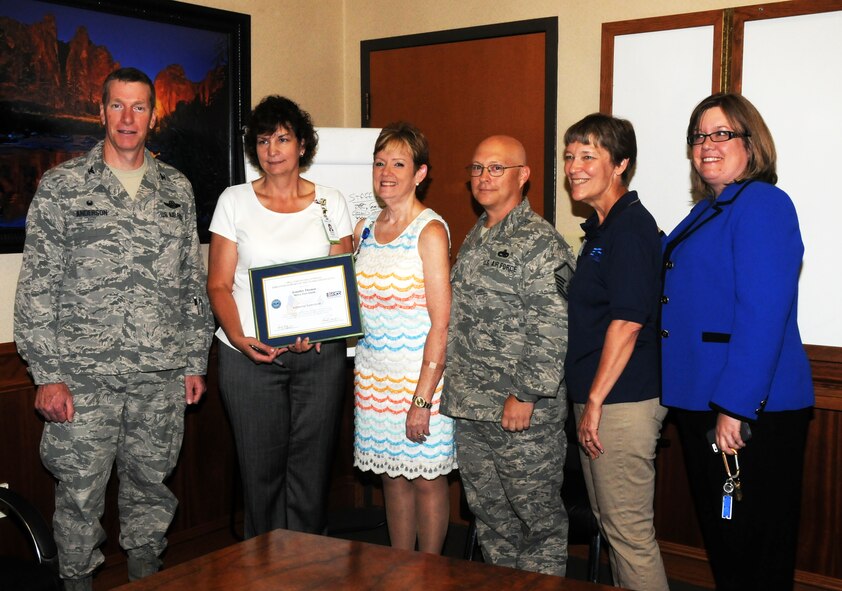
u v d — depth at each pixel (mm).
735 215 2014
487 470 2518
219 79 3361
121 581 3084
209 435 3354
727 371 1944
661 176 3047
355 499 4004
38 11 2754
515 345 2365
